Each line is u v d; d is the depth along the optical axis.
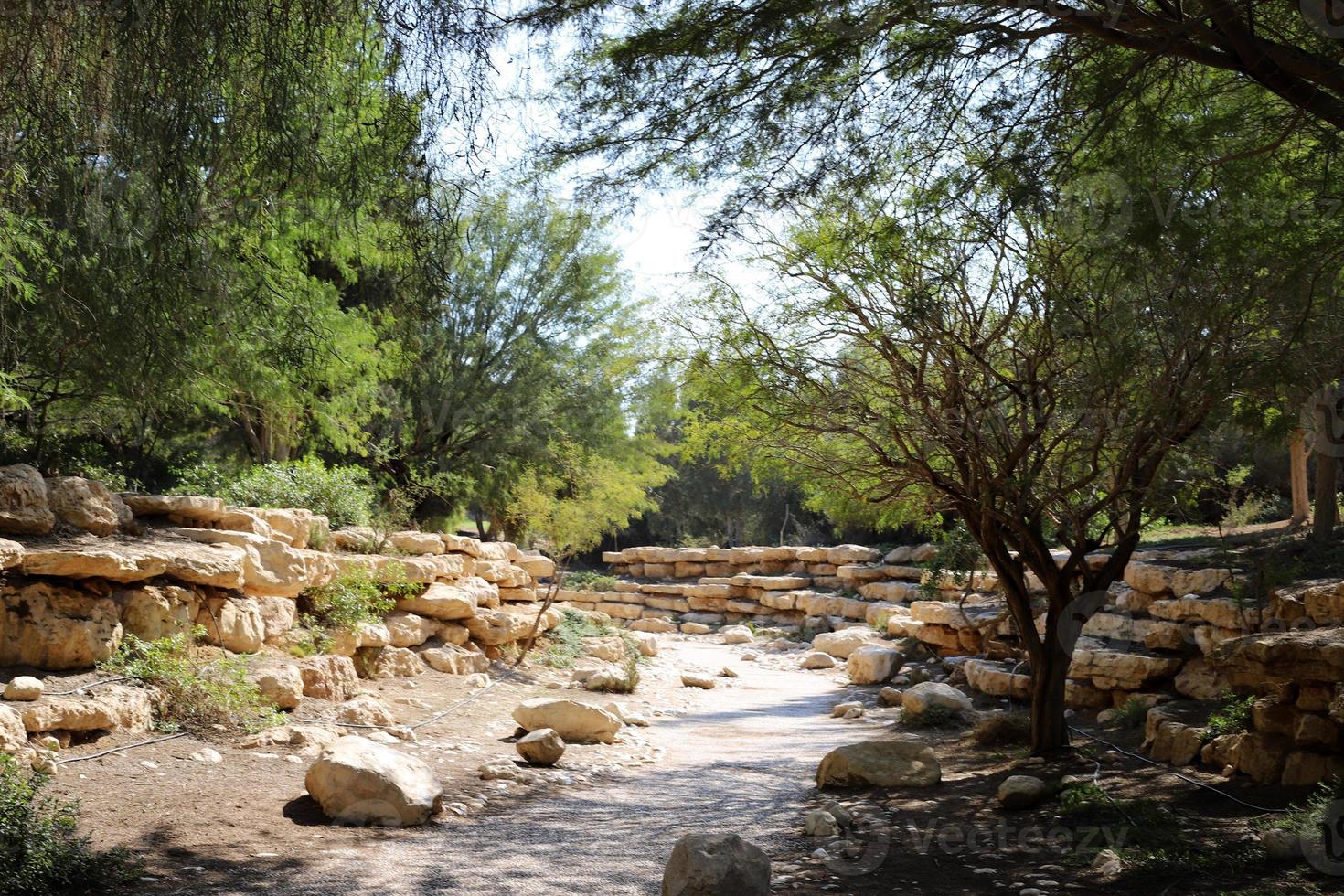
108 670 8.02
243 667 8.69
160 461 18.22
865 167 6.33
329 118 5.50
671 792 8.41
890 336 8.73
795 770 9.59
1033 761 8.77
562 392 27.23
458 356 25.09
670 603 28.66
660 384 10.09
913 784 8.33
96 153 5.44
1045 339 8.01
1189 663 10.35
